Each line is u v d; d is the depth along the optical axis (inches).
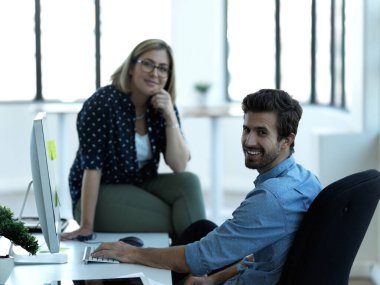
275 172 91.0
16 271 92.0
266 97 88.7
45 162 89.4
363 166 181.3
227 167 291.3
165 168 278.2
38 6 277.7
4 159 275.4
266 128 88.4
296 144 269.7
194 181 131.0
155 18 287.3
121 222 125.3
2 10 275.1
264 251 89.9
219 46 289.1
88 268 93.4
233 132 288.7
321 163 181.2
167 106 130.3
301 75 273.3
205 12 287.1
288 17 275.6
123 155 128.6
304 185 89.5
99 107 126.0
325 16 254.7
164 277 89.1
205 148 293.3
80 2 281.9
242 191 288.2
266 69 284.4
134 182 133.0
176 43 287.0
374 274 179.2
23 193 274.2
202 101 249.8
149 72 126.7
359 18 184.4
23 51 278.7
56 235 92.7
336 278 88.2
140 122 132.3
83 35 283.7
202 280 102.1
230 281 93.4
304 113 266.4
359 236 89.2
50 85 282.8
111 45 286.0
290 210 86.9
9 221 92.9
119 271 91.8
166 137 133.5
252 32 285.6
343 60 232.4
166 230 128.3
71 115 280.1
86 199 123.4
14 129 276.1
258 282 89.7
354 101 192.5
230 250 88.4
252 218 86.9
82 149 126.6
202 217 129.2
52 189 92.0
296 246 84.8
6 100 278.1
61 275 90.0
